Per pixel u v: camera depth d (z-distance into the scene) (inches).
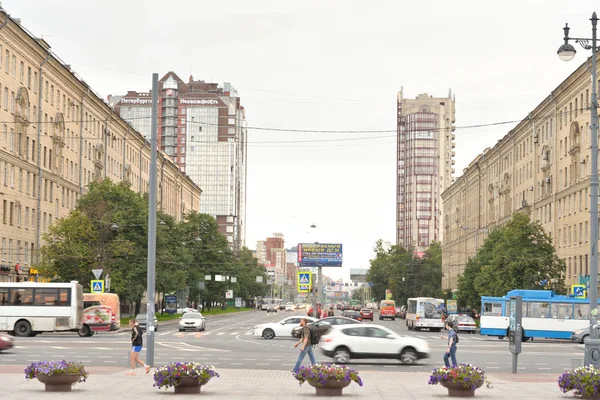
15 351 1681.8
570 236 3467.0
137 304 3636.8
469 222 5944.9
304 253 5083.7
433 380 944.9
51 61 3329.2
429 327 3368.6
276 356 1678.2
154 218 1266.0
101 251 3078.2
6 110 2901.1
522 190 4377.5
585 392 907.4
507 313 2876.5
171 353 1710.1
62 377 926.4
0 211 2849.4
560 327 2704.2
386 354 1523.1
